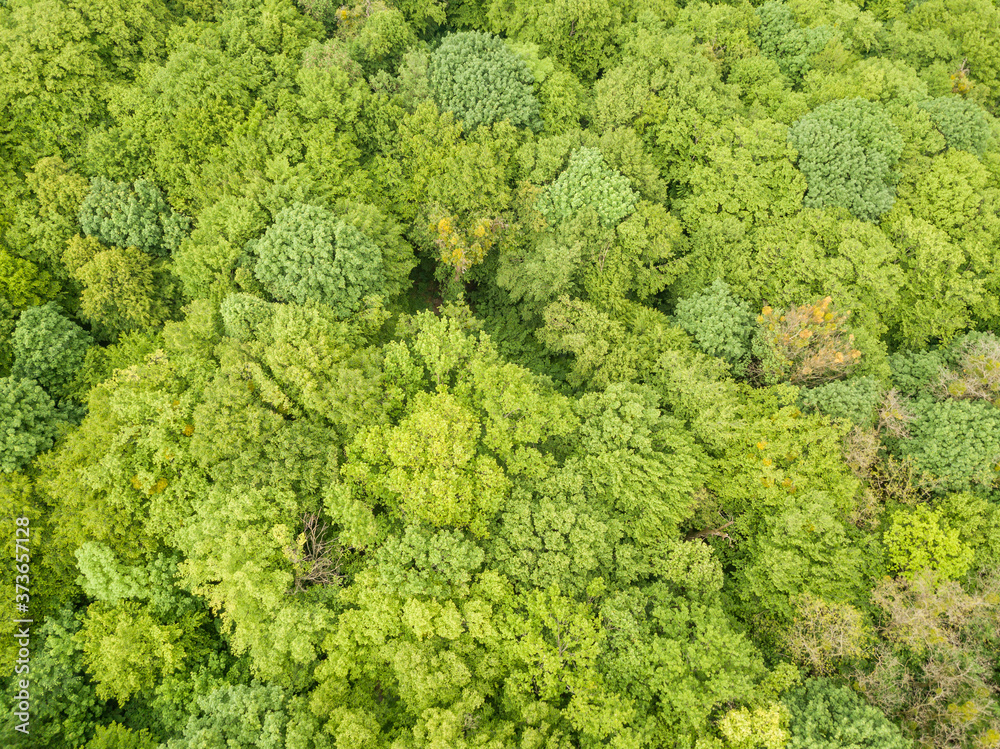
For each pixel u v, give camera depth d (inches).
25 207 1141.7
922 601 831.1
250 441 944.9
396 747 751.7
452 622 810.8
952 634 813.9
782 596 909.8
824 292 1137.4
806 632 864.9
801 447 973.2
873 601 898.7
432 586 848.9
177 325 1104.8
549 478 963.3
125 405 996.6
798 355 1074.1
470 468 959.0
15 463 987.9
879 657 848.9
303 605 887.7
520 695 810.8
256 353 1027.9
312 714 829.8
